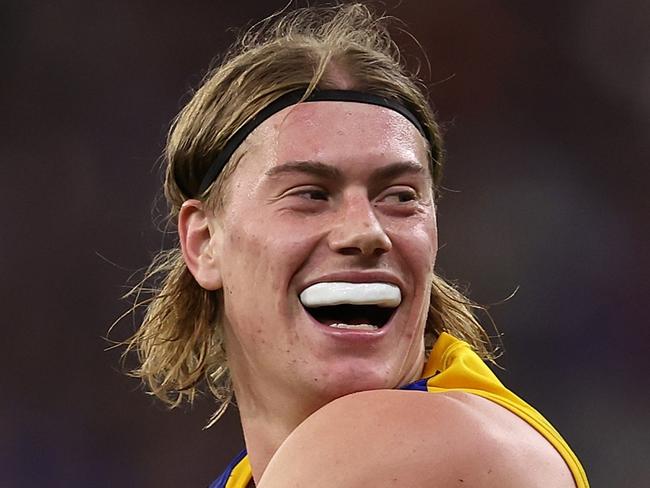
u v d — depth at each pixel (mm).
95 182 25500
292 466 5445
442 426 5309
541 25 26203
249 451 6879
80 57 25828
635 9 25984
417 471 5168
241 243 6301
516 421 5770
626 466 23469
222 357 7570
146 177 25578
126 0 25953
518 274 25125
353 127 6195
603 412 23984
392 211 6176
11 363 24438
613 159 25734
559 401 24219
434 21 26219
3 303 24766
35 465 23688
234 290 6414
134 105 25859
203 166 6691
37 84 25766
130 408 23797
